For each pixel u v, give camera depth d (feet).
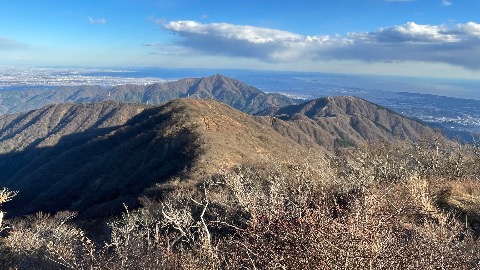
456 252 12.17
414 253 10.48
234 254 11.91
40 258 25.81
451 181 30.32
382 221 10.52
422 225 17.19
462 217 21.71
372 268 9.16
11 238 32.42
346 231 9.52
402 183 25.09
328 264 9.16
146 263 15.61
